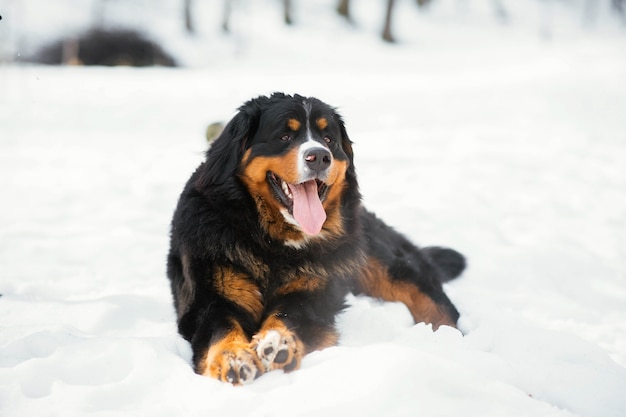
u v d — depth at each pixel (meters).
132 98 20.11
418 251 6.36
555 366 4.21
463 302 6.06
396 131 16.17
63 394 3.60
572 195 10.94
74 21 37.66
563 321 5.94
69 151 13.42
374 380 3.46
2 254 7.59
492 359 4.09
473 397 3.42
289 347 4.03
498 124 17.17
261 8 48.59
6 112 17.19
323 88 24.80
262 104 5.14
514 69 32.69
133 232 8.53
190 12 41.50
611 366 4.33
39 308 5.36
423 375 3.48
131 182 11.19
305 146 4.80
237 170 4.97
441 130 16.31
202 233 4.84
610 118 18.14
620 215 9.89
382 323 5.02
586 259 7.90
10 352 4.19
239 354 3.96
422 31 49.31
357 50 41.72
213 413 3.40
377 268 5.89
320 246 5.10
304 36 43.69
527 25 57.09
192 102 19.92
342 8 48.03
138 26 39.34
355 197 5.48
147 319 5.32
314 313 4.88
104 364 3.99
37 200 10.04
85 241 8.15
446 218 9.52
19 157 12.77
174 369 3.91
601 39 53.75
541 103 20.59
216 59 37.38
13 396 3.58
